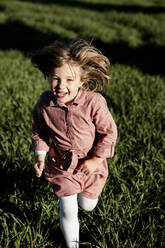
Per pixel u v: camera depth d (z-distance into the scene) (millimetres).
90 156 2154
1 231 2443
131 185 2869
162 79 6090
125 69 6605
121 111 4324
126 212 2482
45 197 2682
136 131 3666
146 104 4484
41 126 2164
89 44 1917
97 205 2600
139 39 10820
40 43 10188
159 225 2410
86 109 1951
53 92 1864
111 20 13711
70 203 2088
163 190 2795
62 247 2412
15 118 4062
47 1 19891
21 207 2633
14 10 15719
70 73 1788
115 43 10180
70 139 2041
